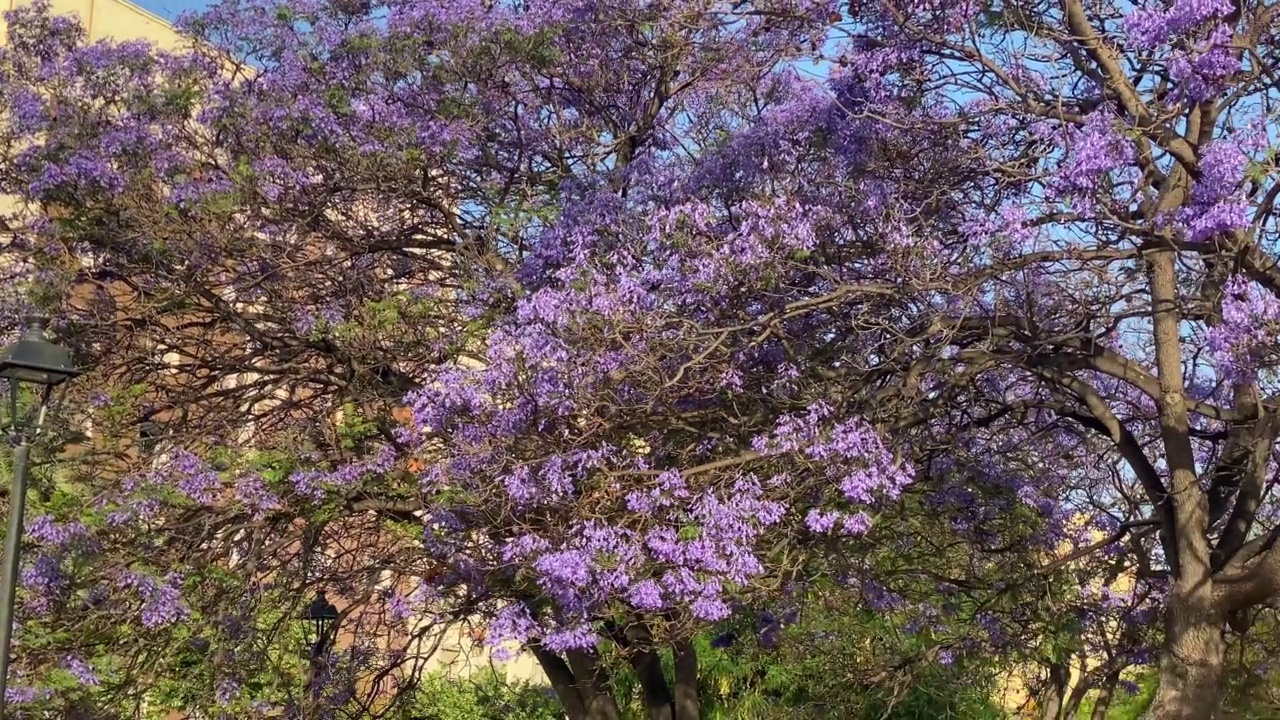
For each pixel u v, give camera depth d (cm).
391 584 1007
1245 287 660
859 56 834
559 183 981
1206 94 669
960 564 1095
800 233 780
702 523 714
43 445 877
